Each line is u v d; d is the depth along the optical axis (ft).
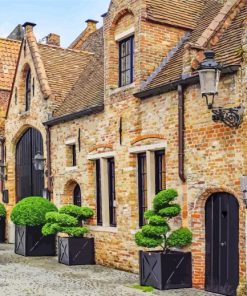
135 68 45.14
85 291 36.76
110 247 48.16
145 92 42.83
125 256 45.98
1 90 76.02
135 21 45.78
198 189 37.37
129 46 48.19
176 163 39.83
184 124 38.91
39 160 59.88
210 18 46.65
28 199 56.90
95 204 51.67
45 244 56.49
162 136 41.45
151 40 45.37
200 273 37.17
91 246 50.31
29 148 66.23
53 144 59.06
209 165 36.45
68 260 49.19
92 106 50.96
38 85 62.18
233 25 40.86
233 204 35.29
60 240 50.93
